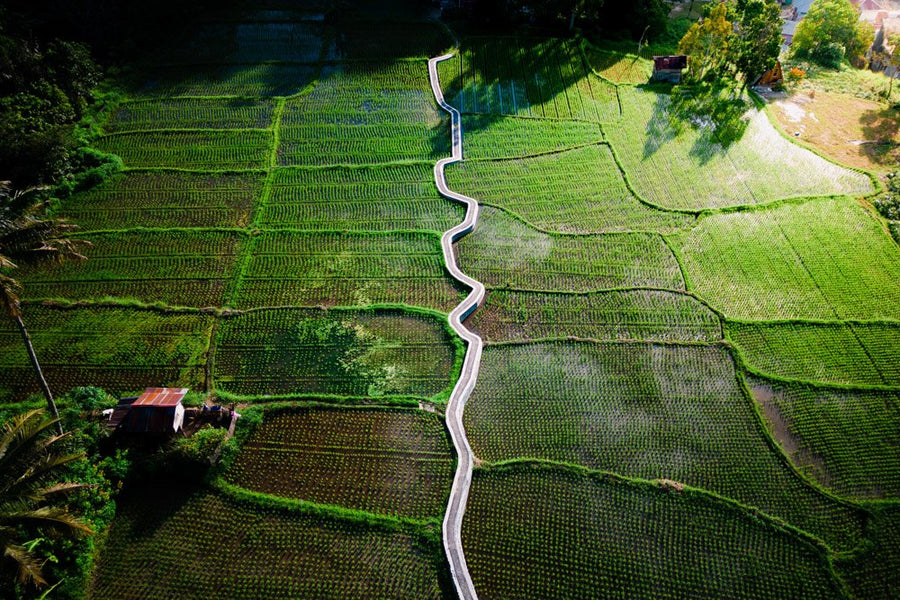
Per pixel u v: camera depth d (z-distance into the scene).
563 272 31.98
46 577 20.03
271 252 32.97
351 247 33.28
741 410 25.89
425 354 28.06
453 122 42.38
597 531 22.08
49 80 40.50
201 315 29.72
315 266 32.22
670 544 21.73
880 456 24.22
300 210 35.62
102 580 20.83
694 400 26.28
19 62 39.28
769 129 41.72
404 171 38.47
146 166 38.53
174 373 27.28
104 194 36.53
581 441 24.83
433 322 29.36
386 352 28.14
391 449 24.59
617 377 27.17
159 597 20.44
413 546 21.73
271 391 26.62
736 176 37.91
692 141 40.91
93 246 33.22
